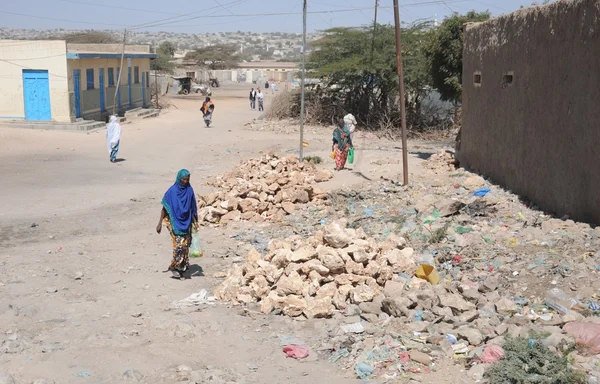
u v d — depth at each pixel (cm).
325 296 760
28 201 1512
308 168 1767
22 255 1041
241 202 1318
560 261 828
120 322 733
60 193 1614
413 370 574
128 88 4191
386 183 1631
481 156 1655
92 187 1708
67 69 3111
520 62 1320
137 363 611
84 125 3095
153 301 817
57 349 642
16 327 711
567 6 1072
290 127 3444
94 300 818
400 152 2527
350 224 1192
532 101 1248
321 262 797
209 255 1049
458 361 585
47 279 908
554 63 1130
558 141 1113
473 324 662
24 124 3047
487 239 981
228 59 10194
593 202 979
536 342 574
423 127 3419
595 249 859
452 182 1566
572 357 554
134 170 2023
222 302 814
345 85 3584
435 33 2397
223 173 1928
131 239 1166
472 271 856
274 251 866
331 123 3569
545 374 526
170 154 2411
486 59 1592
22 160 2173
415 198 1379
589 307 687
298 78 3750
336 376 585
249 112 4709
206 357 632
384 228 1141
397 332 663
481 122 1650
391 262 831
